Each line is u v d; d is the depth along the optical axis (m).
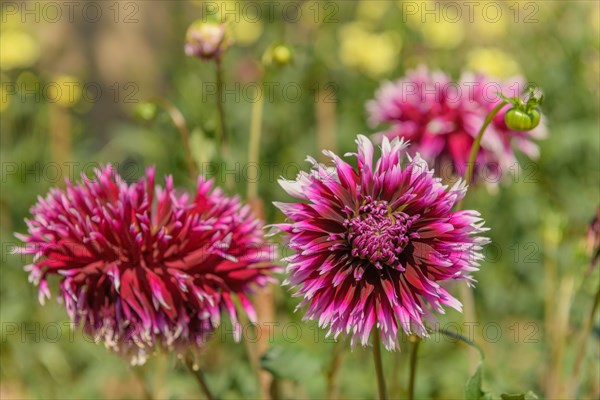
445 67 2.16
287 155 1.98
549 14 2.19
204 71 2.00
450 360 1.52
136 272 1.02
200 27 1.18
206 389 1.07
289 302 1.41
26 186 1.90
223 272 1.04
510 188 1.84
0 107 1.95
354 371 1.43
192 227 1.03
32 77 1.97
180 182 1.84
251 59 2.00
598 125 1.93
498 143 1.19
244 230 1.05
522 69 2.13
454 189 0.96
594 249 1.16
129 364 1.04
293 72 2.03
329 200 0.96
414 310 0.94
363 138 0.97
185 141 1.22
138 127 1.98
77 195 1.04
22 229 1.89
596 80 2.02
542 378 1.34
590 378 1.24
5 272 1.75
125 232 1.02
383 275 0.95
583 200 1.83
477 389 1.00
